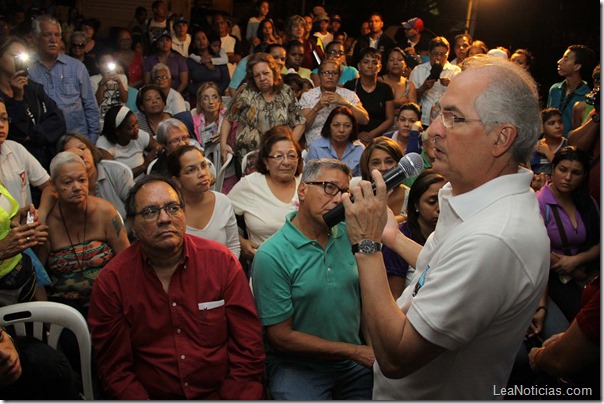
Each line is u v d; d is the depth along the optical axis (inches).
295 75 241.4
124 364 84.4
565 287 118.1
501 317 51.2
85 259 113.0
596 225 121.3
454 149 52.3
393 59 238.2
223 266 87.2
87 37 285.0
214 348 85.9
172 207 82.6
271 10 478.9
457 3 431.5
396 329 52.3
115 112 171.6
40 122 152.3
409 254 71.9
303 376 90.7
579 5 394.3
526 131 50.6
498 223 49.7
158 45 269.3
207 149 193.2
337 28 374.9
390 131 228.5
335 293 89.7
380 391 63.1
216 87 202.7
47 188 114.3
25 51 146.5
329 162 88.7
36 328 90.2
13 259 96.0
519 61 259.1
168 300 84.1
